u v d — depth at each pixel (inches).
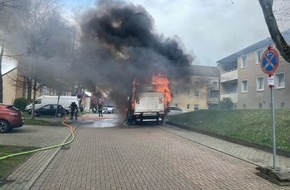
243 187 269.0
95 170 324.2
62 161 367.9
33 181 270.8
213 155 420.5
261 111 707.4
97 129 787.4
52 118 1221.1
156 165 352.8
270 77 315.3
